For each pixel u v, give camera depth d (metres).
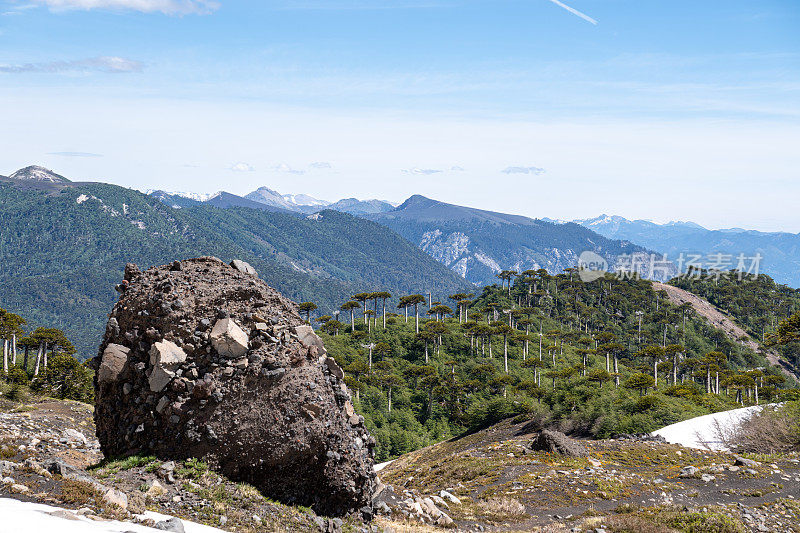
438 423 99.06
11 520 9.24
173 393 15.91
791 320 61.56
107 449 17.14
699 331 185.62
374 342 134.88
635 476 31.44
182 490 14.40
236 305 17.12
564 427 55.69
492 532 20.69
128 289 18.03
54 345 78.50
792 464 32.97
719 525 19.95
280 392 15.84
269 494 15.62
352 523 15.96
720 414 47.16
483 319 169.25
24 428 24.83
